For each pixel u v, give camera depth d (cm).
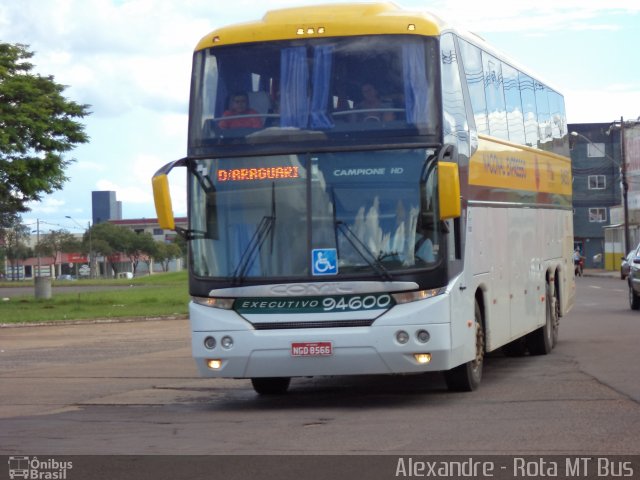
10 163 4100
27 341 2638
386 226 1222
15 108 4153
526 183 1736
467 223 1334
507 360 1789
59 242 14762
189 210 1275
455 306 1251
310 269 1227
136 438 1064
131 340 2555
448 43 1308
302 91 1259
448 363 1227
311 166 1241
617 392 1305
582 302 3547
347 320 1219
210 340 1252
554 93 2044
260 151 1253
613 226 8400
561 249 2039
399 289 1210
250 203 1252
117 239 14612
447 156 1205
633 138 8169
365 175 1232
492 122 1523
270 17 1303
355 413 1214
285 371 1232
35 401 1445
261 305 1238
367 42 1257
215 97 1282
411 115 1232
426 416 1159
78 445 1030
